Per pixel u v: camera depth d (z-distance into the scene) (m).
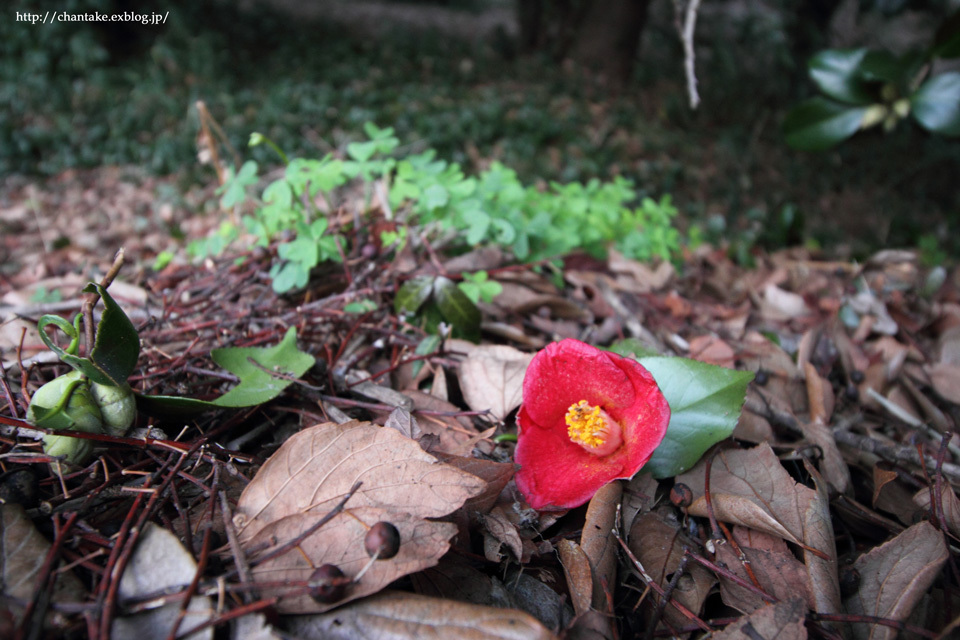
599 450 0.20
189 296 0.32
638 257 0.40
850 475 0.25
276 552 0.16
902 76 0.38
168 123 0.91
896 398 0.29
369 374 0.26
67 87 0.95
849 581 0.18
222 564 0.16
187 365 0.24
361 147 0.32
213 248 0.33
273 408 0.23
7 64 0.95
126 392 0.19
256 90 1.03
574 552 0.18
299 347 0.27
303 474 0.18
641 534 0.20
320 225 0.29
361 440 0.18
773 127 1.03
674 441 0.21
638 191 0.81
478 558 0.18
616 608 0.18
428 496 0.17
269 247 0.32
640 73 1.20
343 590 0.15
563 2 1.25
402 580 0.17
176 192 0.75
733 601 0.18
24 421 0.18
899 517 0.22
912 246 0.67
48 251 0.59
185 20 1.12
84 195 0.77
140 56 1.06
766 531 0.19
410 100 1.03
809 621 0.17
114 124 0.89
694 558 0.18
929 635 0.16
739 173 0.90
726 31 1.34
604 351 0.19
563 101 1.08
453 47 1.36
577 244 0.36
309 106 0.96
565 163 0.90
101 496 0.18
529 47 1.32
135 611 0.14
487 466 0.19
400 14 1.71
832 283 0.41
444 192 0.30
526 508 0.20
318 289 0.31
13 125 0.86
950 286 0.44
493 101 1.04
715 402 0.21
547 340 0.31
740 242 0.52
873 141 1.01
